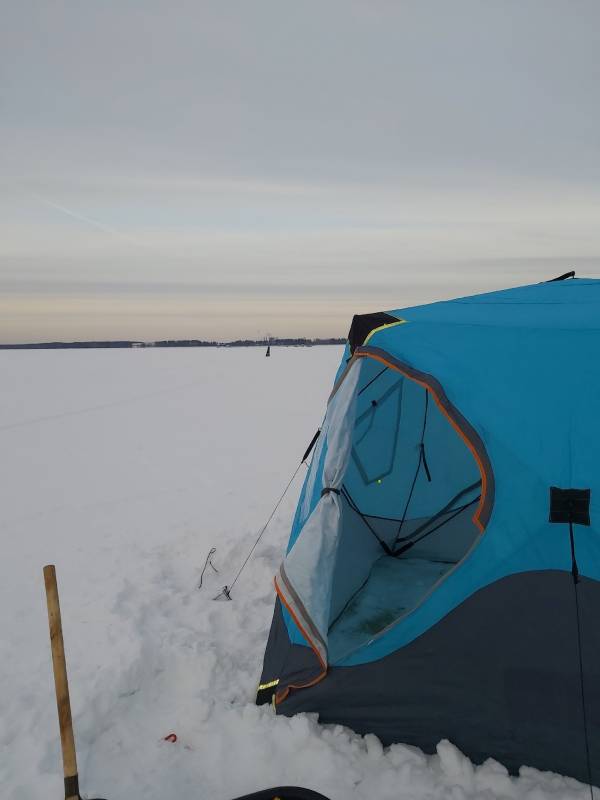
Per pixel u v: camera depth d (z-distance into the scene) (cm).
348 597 432
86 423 1436
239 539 588
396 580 467
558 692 279
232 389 2205
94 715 330
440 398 305
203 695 344
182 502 762
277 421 1455
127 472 945
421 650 301
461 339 337
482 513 291
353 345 399
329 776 285
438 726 299
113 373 3033
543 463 285
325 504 340
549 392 301
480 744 294
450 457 498
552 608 279
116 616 439
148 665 377
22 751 305
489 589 289
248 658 389
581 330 329
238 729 317
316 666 320
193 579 514
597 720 273
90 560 565
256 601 466
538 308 391
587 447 285
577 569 276
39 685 361
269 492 800
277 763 295
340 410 362
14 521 704
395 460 502
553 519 279
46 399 1922
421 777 283
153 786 285
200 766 298
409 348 338
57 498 801
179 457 1052
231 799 277
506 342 326
